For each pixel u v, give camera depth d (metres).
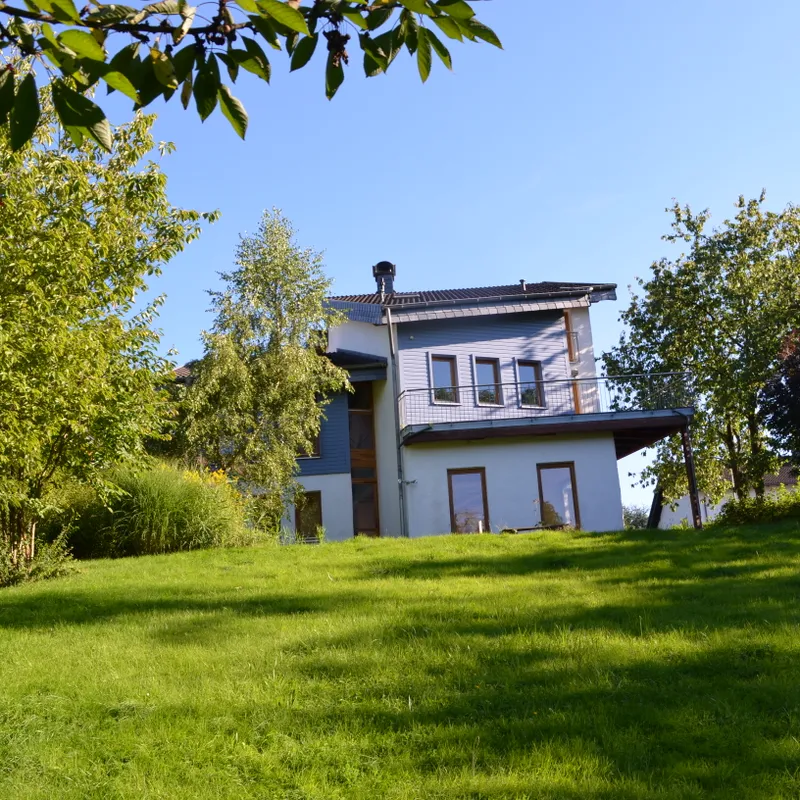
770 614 8.51
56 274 12.52
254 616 9.66
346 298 34.56
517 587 10.98
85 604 10.96
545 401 28.72
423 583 11.66
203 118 2.25
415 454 25.72
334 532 28.11
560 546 15.18
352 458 29.11
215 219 15.03
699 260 30.28
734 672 6.62
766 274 29.67
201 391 23.89
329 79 2.25
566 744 5.20
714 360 29.88
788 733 5.24
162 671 7.21
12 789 4.82
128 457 14.02
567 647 7.52
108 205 13.91
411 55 2.33
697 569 11.88
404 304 28.16
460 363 28.52
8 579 13.62
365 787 4.74
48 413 12.23
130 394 13.92
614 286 29.06
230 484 21.83
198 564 14.69
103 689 6.70
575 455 25.64
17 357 11.08
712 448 30.06
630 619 8.62
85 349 12.43
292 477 27.00
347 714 5.95
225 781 4.90
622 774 4.77
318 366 25.84
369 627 8.61
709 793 4.48
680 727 5.47
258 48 2.20
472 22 2.20
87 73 2.04
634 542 15.09
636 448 30.09
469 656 7.35
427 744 5.36
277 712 6.01
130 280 14.20
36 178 12.35
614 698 6.12
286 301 26.47
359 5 2.23
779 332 28.75
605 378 26.19
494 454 25.69
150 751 5.36
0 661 7.79
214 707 6.14
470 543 16.20
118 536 17.11
